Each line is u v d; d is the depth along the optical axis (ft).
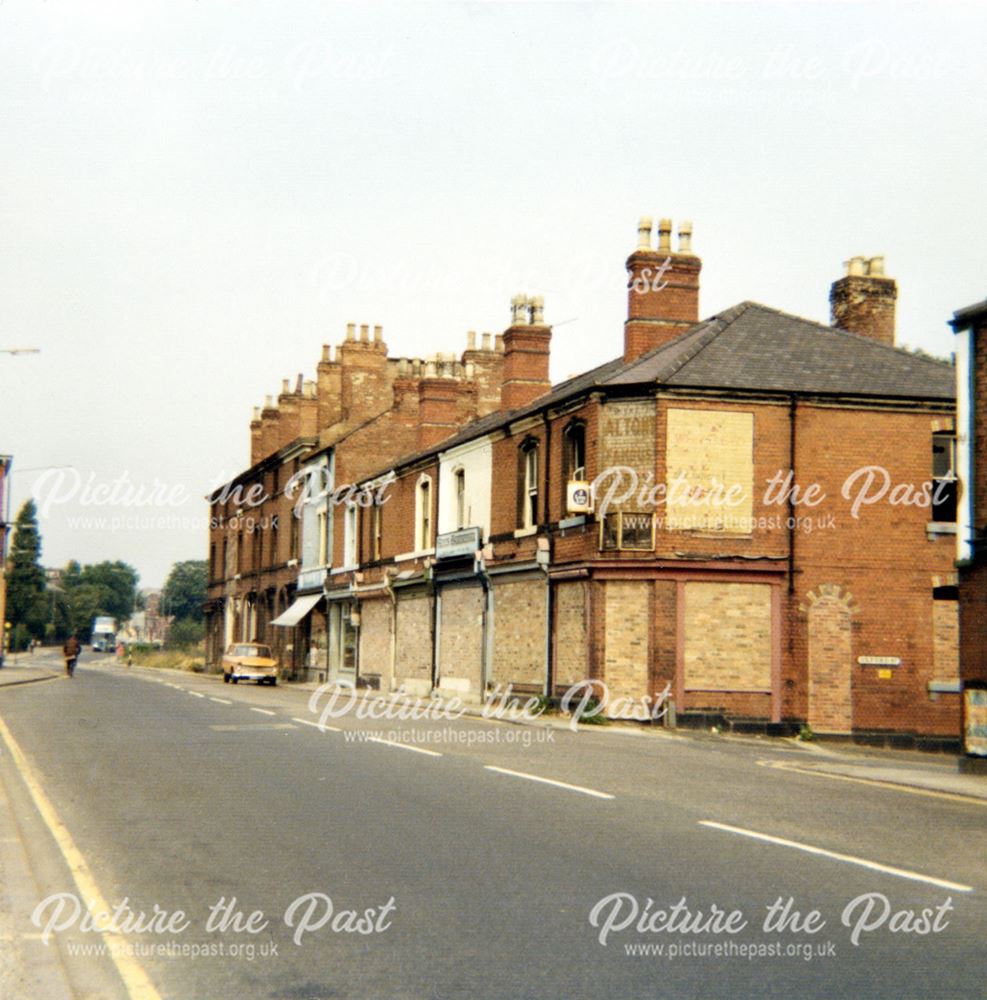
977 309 61.77
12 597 460.96
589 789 45.73
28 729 70.85
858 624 90.63
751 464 90.58
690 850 32.89
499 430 111.04
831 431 91.71
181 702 103.24
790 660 89.61
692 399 90.43
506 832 35.47
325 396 181.37
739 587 89.92
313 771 50.29
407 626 135.54
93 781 46.62
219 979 21.42
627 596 90.58
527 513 107.24
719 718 88.43
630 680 89.86
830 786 51.39
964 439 62.85
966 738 61.21
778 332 98.37
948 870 31.22
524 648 104.63
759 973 21.79
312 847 33.06
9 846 32.40
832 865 31.17
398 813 38.99
